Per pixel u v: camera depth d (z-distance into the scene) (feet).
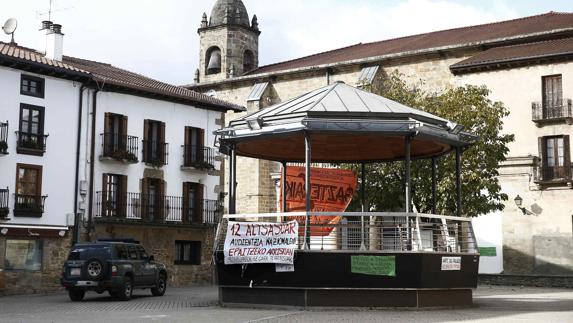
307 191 66.08
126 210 124.57
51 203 114.62
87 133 120.98
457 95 108.99
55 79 117.19
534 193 142.92
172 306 76.43
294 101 74.28
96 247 88.84
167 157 132.87
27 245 110.52
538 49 147.43
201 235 136.87
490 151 105.40
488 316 59.98
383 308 65.00
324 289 65.16
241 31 220.23
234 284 69.10
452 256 67.92
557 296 98.22
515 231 143.95
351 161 89.51
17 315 65.98
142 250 96.07
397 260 64.80
